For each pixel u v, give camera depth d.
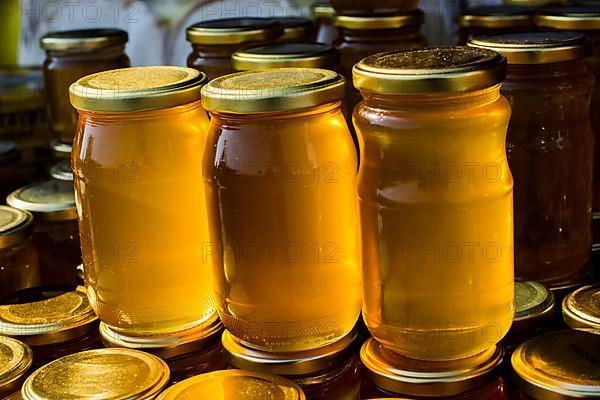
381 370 0.73
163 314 0.77
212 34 0.92
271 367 0.74
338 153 0.72
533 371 0.70
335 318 0.74
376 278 0.72
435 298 0.70
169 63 1.34
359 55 0.93
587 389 0.68
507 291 0.72
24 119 1.24
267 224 0.71
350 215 0.74
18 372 0.76
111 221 0.76
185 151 0.76
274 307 0.73
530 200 0.83
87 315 0.83
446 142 0.68
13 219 0.92
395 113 0.68
